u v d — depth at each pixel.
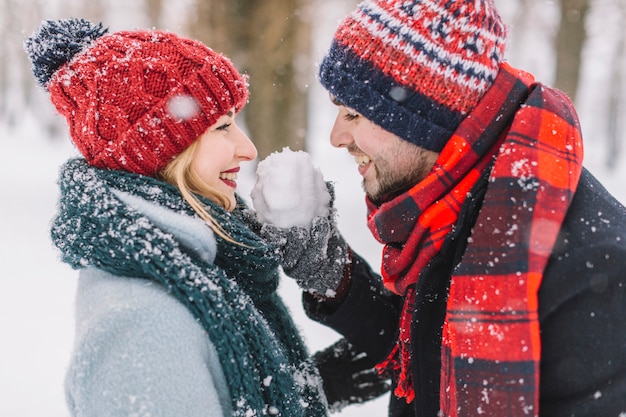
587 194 1.30
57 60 1.36
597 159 21.52
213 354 1.19
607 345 1.13
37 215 7.03
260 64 5.99
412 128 1.37
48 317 3.76
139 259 1.16
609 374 1.14
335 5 6.71
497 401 1.14
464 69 1.33
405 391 1.47
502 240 1.18
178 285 1.16
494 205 1.22
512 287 1.15
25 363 3.12
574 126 1.34
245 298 1.28
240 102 1.43
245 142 1.46
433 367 1.37
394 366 1.59
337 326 1.68
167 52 1.33
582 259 1.16
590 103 21.94
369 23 1.38
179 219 1.21
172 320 1.13
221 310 1.19
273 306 1.50
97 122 1.29
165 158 1.31
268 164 1.53
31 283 4.42
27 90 23.33
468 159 1.33
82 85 1.31
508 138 1.27
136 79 1.29
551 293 1.16
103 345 1.10
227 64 1.41
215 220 1.30
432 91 1.34
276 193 1.48
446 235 1.32
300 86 6.37
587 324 1.14
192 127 1.32
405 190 1.47
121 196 1.23
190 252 1.24
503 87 1.36
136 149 1.29
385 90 1.37
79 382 1.10
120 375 1.08
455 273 1.23
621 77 19.14
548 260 1.18
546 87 1.43
